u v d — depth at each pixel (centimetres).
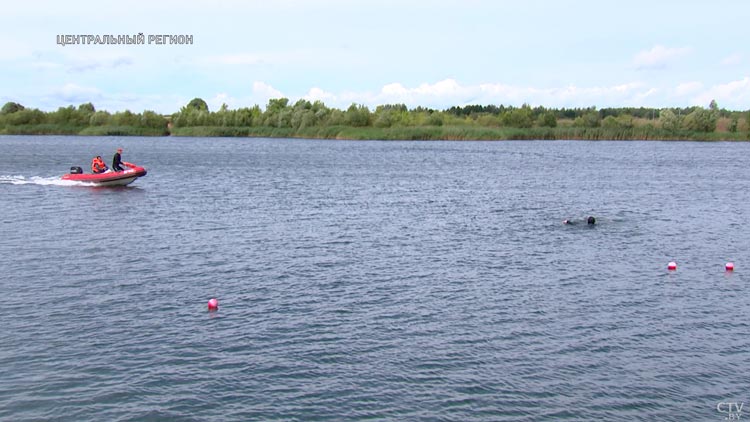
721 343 1878
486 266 2658
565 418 1462
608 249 2991
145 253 2812
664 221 3756
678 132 14738
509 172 6831
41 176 5762
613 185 5619
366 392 1557
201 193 4775
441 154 9962
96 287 2302
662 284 2439
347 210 4059
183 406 1491
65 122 16138
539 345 1834
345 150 10881
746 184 5759
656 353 1800
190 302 2153
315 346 1805
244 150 10488
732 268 2652
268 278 2442
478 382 1611
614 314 2097
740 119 15400
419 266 2644
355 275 2498
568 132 14688
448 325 1972
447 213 3972
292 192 4931
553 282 2441
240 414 1462
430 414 1466
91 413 1459
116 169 5144
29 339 1828
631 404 1527
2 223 3459
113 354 1742
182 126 16338
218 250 2886
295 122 15562
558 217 3850
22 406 1482
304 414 1463
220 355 1744
